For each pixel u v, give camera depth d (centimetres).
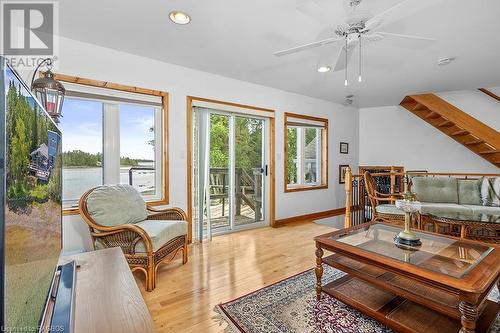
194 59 309
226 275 241
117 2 196
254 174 427
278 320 173
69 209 259
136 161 308
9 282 60
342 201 568
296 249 314
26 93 74
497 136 409
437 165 527
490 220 310
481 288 124
